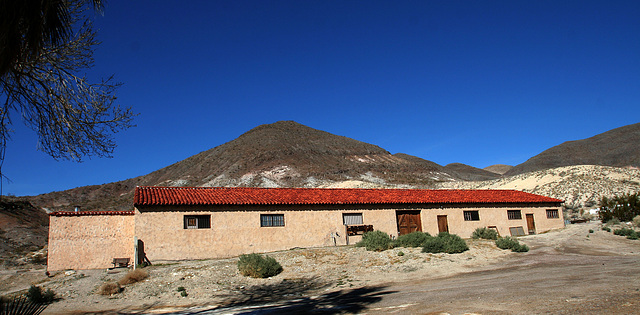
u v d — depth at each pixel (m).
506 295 9.85
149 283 17.12
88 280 18.38
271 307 12.15
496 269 16.56
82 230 22.27
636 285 9.36
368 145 159.62
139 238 21.16
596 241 23.89
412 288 13.50
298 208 25.47
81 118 8.23
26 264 25.56
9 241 31.16
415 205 29.03
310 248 24.38
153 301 15.07
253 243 23.58
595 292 8.95
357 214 27.28
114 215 22.88
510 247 21.38
